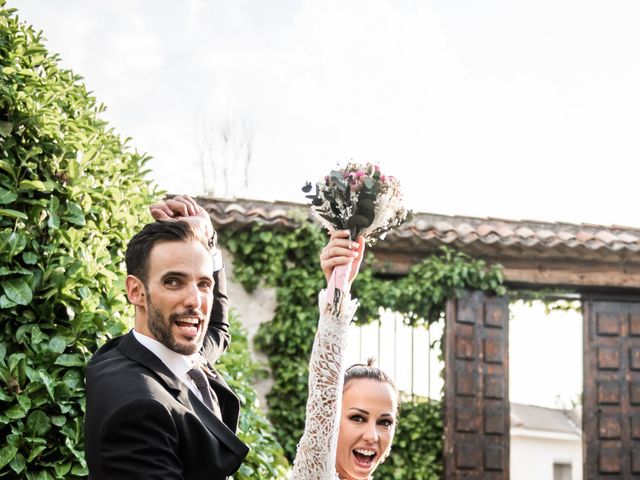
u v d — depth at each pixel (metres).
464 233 8.61
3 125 3.31
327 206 2.61
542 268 8.90
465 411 8.50
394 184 2.63
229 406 2.60
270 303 8.38
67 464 3.17
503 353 8.68
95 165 3.61
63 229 3.37
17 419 3.12
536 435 21.89
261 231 8.38
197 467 2.25
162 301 2.30
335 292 2.55
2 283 3.19
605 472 8.77
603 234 8.96
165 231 2.35
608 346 9.01
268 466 4.11
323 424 2.51
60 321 3.28
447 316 8.59
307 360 8.31
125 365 2.31
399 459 8.44
